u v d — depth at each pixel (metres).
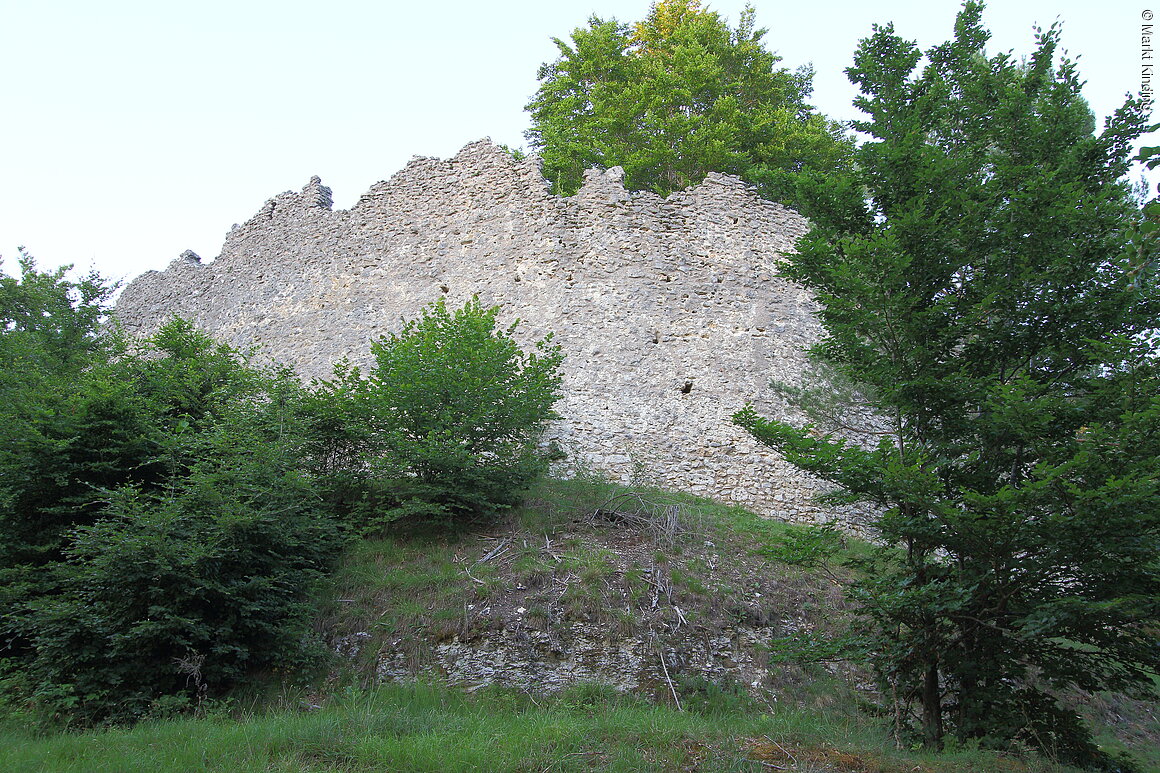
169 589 9.98
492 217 20.08
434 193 21.12
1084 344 9.22
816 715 9.77
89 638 9.90
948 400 9.45
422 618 11.08
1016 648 8.69
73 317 20.09
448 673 10.44
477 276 19.59
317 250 22.06
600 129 27.72
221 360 15.48
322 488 13.08
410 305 19.97
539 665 10.52
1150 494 7.17
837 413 14.98
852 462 8.91
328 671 10.62
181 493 11.79
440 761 7.31
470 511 13.59
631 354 17.59
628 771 7.23
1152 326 9.06
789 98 31.06
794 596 12.22
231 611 10.35
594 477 14.94
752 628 11.52
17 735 8.73
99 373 13.70
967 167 10.07
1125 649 8.06
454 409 13.57
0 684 10.12
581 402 17.06
